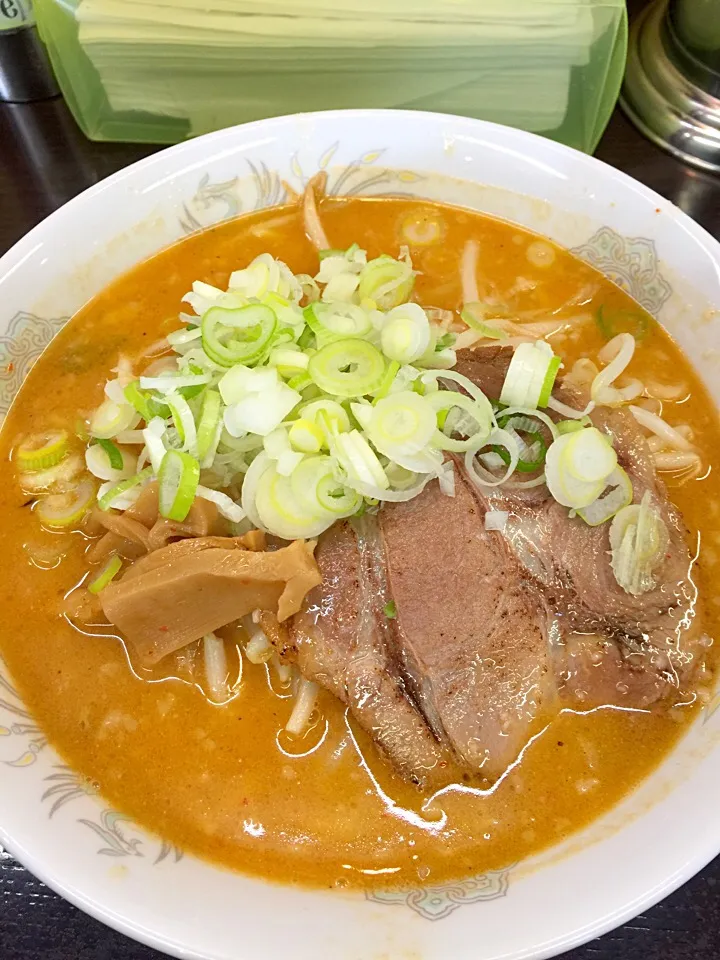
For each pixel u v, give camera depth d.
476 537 0.18
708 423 0.22
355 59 0.26
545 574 0.18
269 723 0.18
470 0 0.25
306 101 0.28
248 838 0.17
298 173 0.25
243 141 0.24
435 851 0.17
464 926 0.15
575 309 0.24
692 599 0.19
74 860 0.15
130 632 0.18
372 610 0.18
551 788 0.17
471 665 0.18
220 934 0.14
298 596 0.17
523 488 0.19
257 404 0.19
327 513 0.18
